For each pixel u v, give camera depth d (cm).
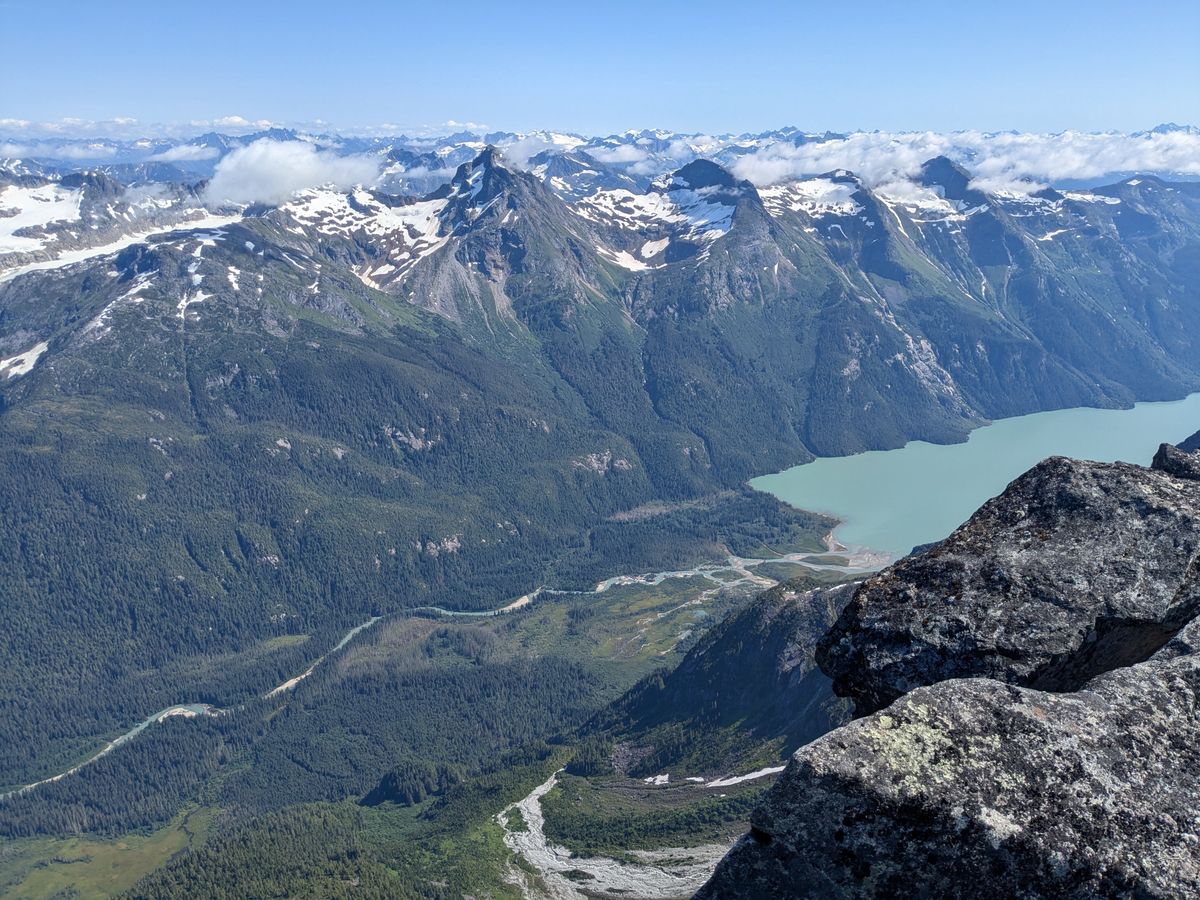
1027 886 1070
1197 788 1137
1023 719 1180
